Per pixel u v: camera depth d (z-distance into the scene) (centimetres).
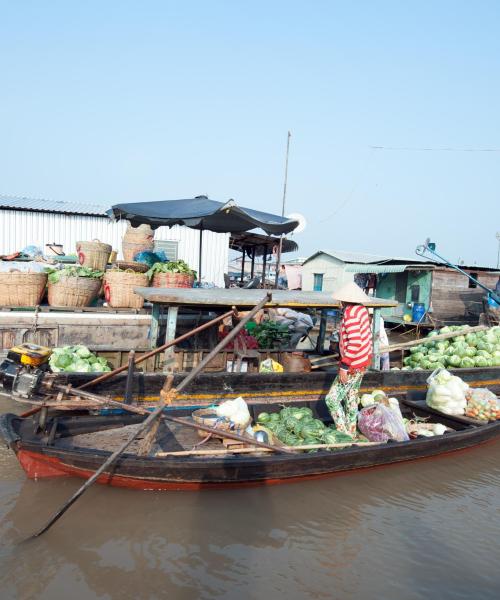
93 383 573
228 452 517
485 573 406
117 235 1902
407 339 1902
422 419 732
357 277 2391
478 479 595
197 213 917
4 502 462
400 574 399
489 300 1830
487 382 882
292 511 487
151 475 482
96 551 402
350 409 611
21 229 1773
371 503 517
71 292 884
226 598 358
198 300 642
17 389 480
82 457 472
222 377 655
